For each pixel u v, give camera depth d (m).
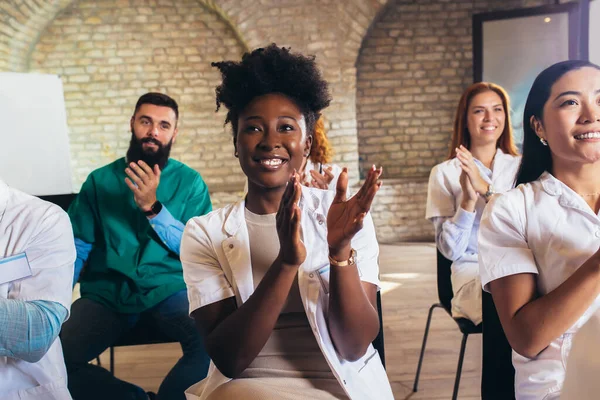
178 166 2.06
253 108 1.04
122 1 5.30
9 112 3.24
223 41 5.38
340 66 5.18
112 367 2.14
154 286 1.80
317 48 5.15
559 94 1.08
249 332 0.93
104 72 5.38
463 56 5.44
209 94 5.45
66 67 5.35
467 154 1.94
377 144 5.59
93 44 5.34
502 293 1.09
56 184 3.43
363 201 0.88
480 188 1.94
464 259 2.01
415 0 5.37
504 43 4.88
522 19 4.79
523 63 4.84
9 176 3.29
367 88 5.51
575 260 1.07
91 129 5.45
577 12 4.56
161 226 1.76
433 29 5.41
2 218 1.05
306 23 5.11
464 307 1.88
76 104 5.41
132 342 1.80
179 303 1.78
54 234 1.07
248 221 1.10
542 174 1.18
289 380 1.01
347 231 0.90
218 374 1.04
